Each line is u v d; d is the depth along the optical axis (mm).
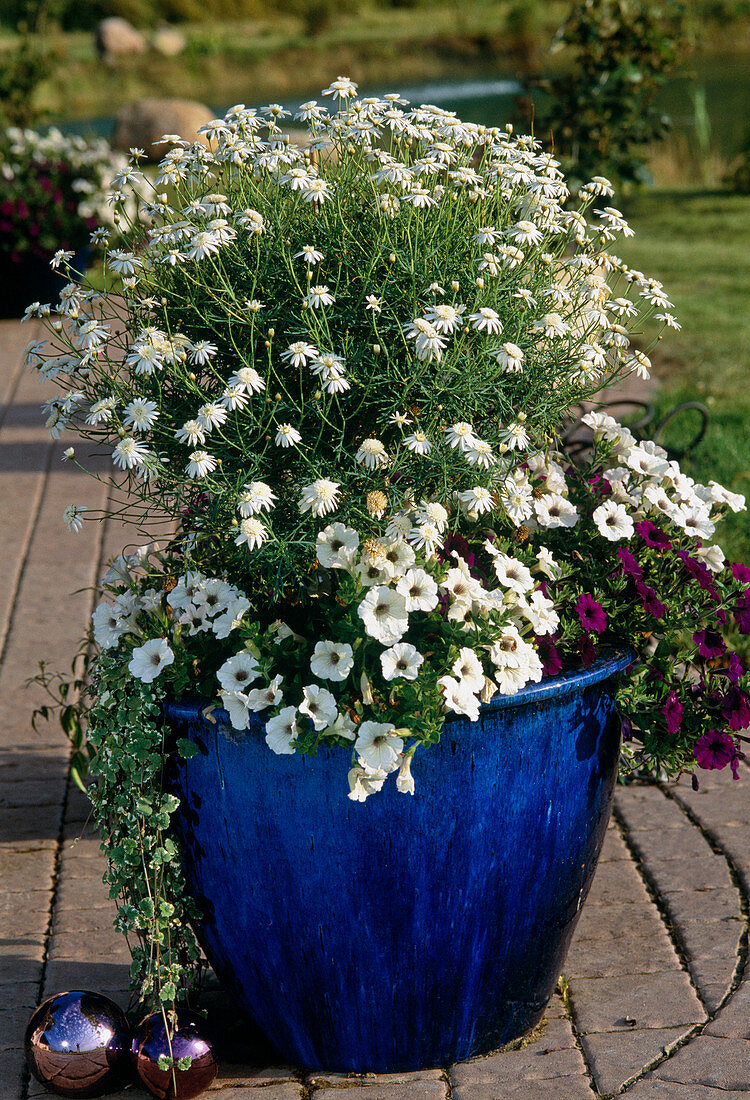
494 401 2596
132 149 2812
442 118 2805
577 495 2824
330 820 2354
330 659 2273
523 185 2762
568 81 11430
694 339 8742
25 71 18547
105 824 2756
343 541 2381
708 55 33250
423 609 2279
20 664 4777
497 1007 2619
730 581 2775
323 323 2443
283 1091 2590
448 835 2375
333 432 2545
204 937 2652
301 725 2268
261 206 2598
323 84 39281
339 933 2457
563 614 2592
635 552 2697
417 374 2396
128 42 40688
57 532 6156
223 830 2449
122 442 2344
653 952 3008
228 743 2375
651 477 2805
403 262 2465
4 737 4250
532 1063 2629
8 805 3814
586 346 2670
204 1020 2635
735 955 2961
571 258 2799
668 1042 2656
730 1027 2676
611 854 3463
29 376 9055
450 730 2311
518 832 2436
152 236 2574
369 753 2203
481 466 2496
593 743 2506
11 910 3289
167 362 2459
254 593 2547
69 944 3137
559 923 2621
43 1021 2592
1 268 10633
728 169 15625
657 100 23359
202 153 2750
